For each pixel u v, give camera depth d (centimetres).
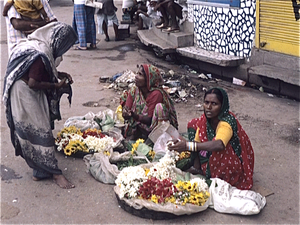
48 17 523
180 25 884
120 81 706
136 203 352
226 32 738
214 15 759
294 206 371
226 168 376
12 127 400
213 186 368
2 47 1039
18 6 493
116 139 480
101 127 517
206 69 792
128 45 1045
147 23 1062
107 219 355
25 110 385
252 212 349
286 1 611
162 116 455
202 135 384
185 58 846
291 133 521
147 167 398
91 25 991
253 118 571
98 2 1035
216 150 356
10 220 354
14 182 414
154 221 351
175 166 409
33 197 388
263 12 653
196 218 353
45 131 397
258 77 683
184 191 354
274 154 469
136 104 475
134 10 1272
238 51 721
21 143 396
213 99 358
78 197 388
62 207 373
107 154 434
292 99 638
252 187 399
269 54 659
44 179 419
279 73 616
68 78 446
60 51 405
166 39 896
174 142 373
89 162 437
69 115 592
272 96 656
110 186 405
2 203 378
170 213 347
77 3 955
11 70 382
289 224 346
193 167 410
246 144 388
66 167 441
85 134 477
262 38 670
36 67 379
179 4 863
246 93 673
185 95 660
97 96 670
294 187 402
